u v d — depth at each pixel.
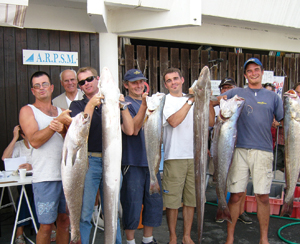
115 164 2.40
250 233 3.78
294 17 5.99
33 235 3.68
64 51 4.69
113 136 2.38
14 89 4.47
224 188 3.01
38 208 2.67
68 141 2.32
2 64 4.39
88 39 4.81
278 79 6.49
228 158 3.01
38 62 4.56
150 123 2.75
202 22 5.70
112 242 2.43
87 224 2.80
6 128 4.44
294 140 3.12
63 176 2.34
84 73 2.91
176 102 3.32
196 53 5.74
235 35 6.07
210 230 3.86
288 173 3.18
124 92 5.16
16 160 3.49
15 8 3.42
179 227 3.93
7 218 4.20
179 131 3.27
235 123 2.99
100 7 3.94
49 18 4.57
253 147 3.18
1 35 4.36
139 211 3.04
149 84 5.31
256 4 5.42
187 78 5.66
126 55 5.11
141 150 3.06
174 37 5.47
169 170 3.29
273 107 3.26
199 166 2.78
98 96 2.40
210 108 3.25
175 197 3.25
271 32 6.44
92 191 2.80
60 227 2.86
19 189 3.54
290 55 6.88
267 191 3.18
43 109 2.86
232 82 4.43
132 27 4.73
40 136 2.57
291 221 4.13
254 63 3.25
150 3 4.30
